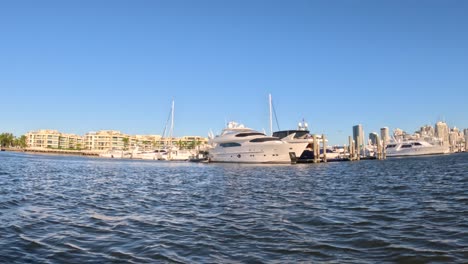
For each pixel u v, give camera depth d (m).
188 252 9.62
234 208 17.09
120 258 9.05
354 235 11.37
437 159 84.44
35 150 198.12
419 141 109.25
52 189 24.84
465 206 16.56
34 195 21.14
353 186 27.92
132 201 19.61
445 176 35.22
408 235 11.23
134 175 42.97
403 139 120.94
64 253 9.43
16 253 9.31
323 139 79.75
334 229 12.28
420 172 42.59
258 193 23.55
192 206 17.86
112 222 13.65
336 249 9.80
